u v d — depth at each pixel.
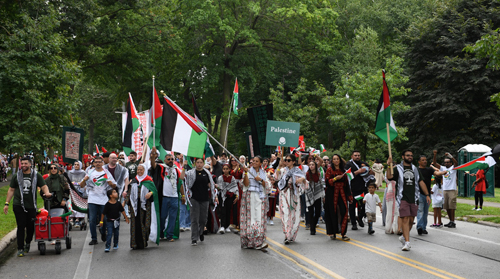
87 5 26.56
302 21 37.84
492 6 33.53
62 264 7.98
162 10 35.03
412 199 9.20
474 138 32.56
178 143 10.34
